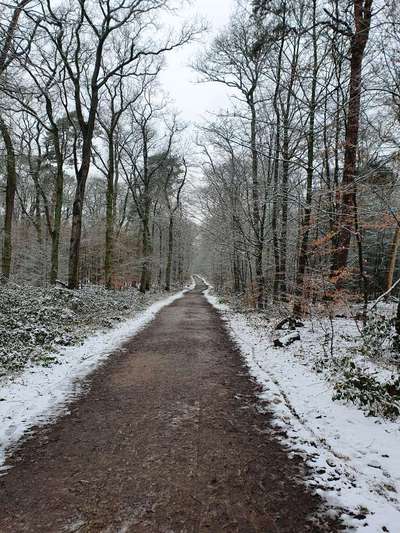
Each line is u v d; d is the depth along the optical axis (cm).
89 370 826
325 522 326
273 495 365
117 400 642
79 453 454
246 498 361
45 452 457
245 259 2347
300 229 1170
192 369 848
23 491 376
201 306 2512
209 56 1770
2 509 347
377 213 888
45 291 1548
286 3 1285
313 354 903
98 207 4575
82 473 409
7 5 650
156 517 333
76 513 340
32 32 807
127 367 864
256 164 1739
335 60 988
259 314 1803
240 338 1244
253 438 492
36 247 2855
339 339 1002
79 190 1719
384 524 320
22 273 2811
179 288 5091
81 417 567
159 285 4669
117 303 1914
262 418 559
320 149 1254
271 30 1425
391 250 2228
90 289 2106
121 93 2347
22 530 318
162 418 564
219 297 3148
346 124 1049
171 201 4266
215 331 1402
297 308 1359
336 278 1020
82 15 1545
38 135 2472
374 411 542
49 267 2689
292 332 1102
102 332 1267
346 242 1159
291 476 399
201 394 673
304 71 1136
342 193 929
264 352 1007
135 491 374
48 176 2964
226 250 2436
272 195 1299
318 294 1284
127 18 1622
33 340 956
